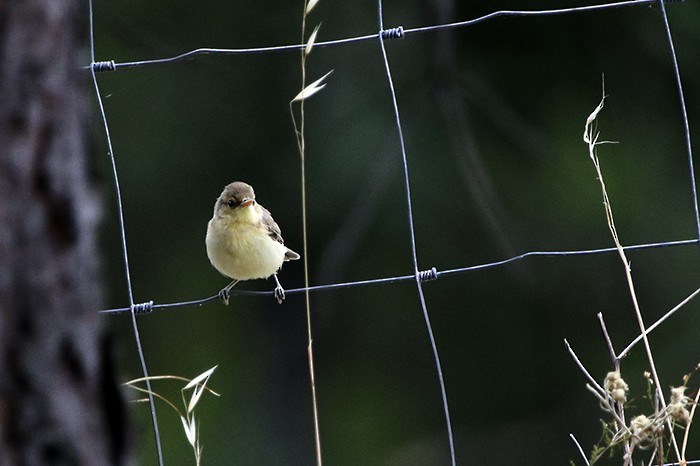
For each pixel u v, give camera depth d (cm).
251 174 1517
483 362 1620
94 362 343
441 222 1494
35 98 334
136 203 1518
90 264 343
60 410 336
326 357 1658
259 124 1509
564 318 1574
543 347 1590
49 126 336
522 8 1445
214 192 1530
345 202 1484
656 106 1487
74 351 339
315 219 1511
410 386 1644
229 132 1506
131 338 1592
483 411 1628
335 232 1523
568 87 1496
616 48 1477
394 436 1644
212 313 1653
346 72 1465
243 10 1488
